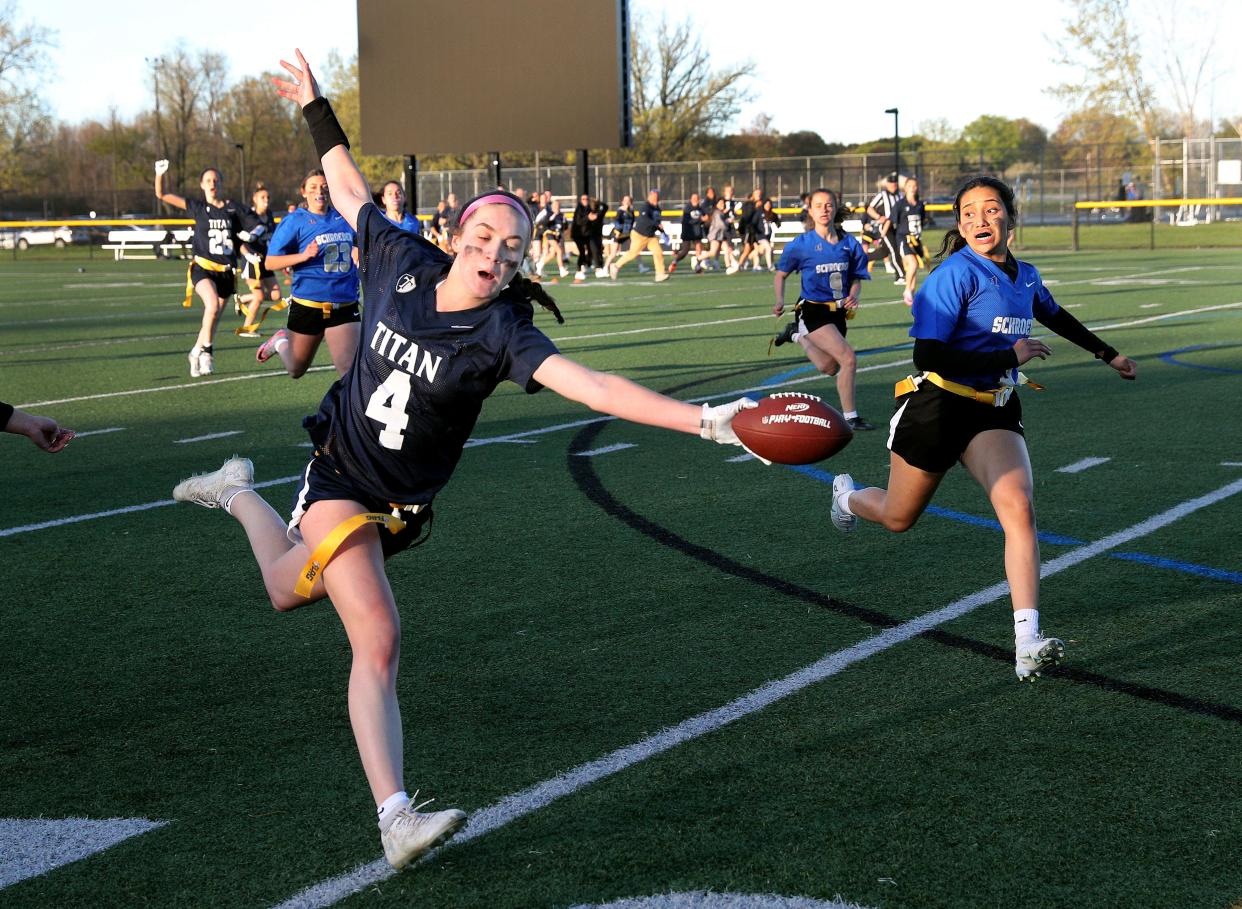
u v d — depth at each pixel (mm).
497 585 5883
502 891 3184
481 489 7926
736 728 4199
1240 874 3201
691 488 7898
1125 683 4551
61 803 3738
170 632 5309
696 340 16625
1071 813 3553
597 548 6508
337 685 4672
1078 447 8969
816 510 7273
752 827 3498
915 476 4816
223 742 4168
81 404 11844
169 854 3412
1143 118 55938
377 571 3463
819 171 49219
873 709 4348
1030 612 4500
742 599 5617
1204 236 42531
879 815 3559
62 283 33188
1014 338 4766
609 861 3322
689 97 77062
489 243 3334
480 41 28984
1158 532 6617
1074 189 48219
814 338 10000
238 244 13938
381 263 3652
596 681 4652
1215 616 5262
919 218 23844
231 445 9633
